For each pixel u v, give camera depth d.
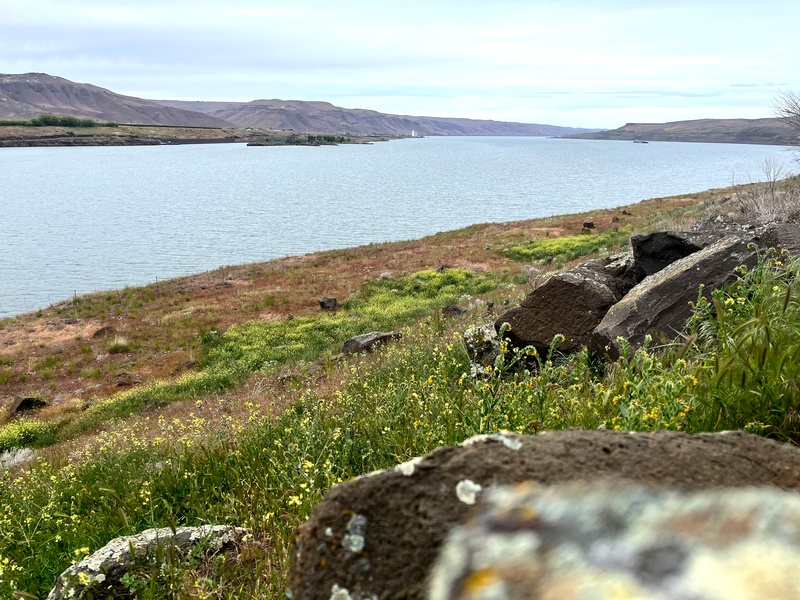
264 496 5.07
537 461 1.66
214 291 35.62
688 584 1.13
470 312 18.92
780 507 1.30
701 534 1.25
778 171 18.91
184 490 6.16
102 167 190.25
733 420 3.55
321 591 1.63
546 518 1.42
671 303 6.76
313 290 33.75
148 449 8.91
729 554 1.18
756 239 7.24
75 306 34.84
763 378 3.63
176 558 3.96
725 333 4.46
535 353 4.77
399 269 37.38
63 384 23.31
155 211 89.94
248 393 15.54
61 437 17.19
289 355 22.28
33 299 41.44
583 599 1.17
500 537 1.43
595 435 1.78
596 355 6.84
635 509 1.38
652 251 8.77
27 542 5.42
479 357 8.39
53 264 53.12
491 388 4.36
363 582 1.60
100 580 3.93
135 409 18.19
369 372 11.27
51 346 27.81
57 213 87.81
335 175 166.12
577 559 1.28
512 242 43.22
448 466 1.71
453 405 5.35
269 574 3.72
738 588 1.09
